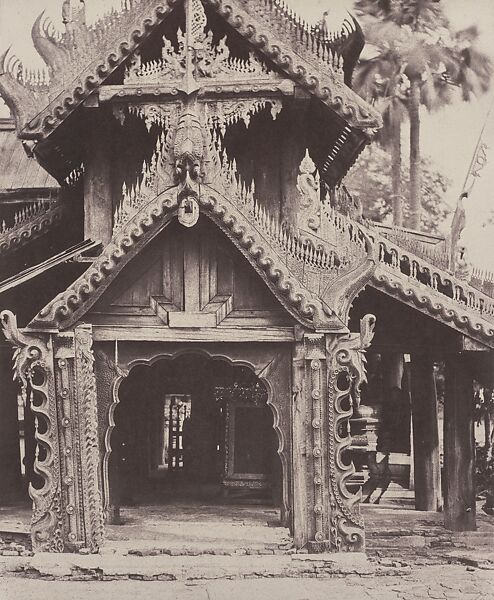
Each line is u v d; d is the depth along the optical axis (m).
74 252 15.30
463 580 12.75
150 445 21.36
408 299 15.72
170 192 13.06
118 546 13.35
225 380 18.17
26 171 22.62
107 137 16.50
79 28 15.85
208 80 15.60
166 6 15.52
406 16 29.70
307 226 14.69
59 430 13.25
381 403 21.86
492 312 15.97
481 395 21.94
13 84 15.84
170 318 13.44
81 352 13.25
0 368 18.62
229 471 17.84
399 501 20.33
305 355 13.29
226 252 13.52
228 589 11.94
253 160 16.53
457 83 30.48
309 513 13.33
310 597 11.52
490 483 19.70
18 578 12.62
